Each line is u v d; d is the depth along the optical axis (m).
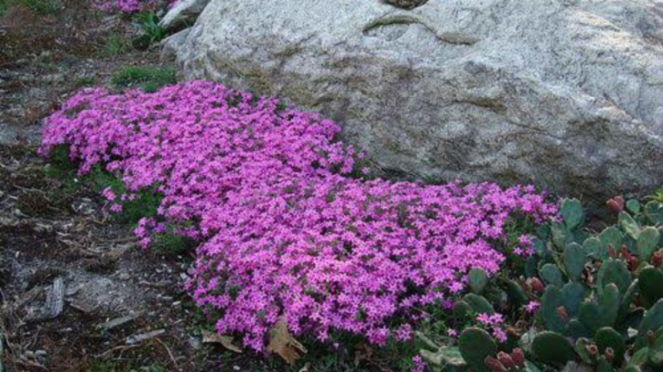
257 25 2.52
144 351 1.64
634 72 1.97
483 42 2.12
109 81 2.94
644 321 1.39
